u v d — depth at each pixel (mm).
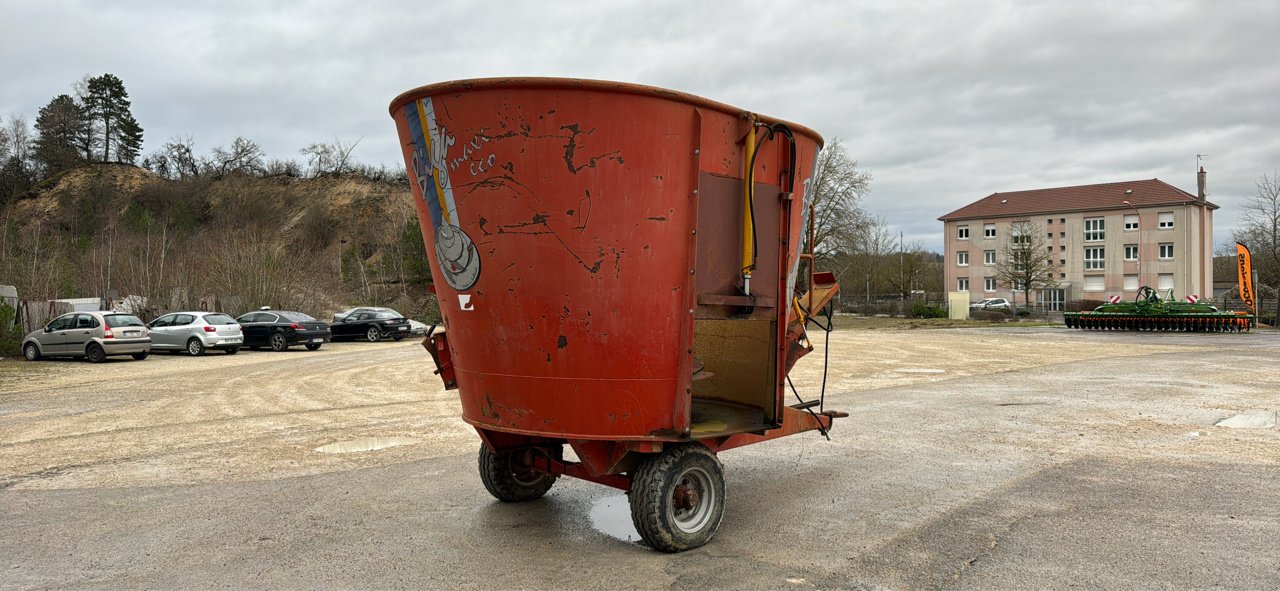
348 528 5035
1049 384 12320
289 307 34094
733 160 4422
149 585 4031
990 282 69875
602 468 4359
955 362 16625
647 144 4066
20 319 23172
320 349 24812
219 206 84062
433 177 4418
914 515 5180
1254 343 22172
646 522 4297
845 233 42938
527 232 4113
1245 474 6223
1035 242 62156
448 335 4762
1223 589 3811
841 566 4199
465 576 4117
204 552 4570
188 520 5250
